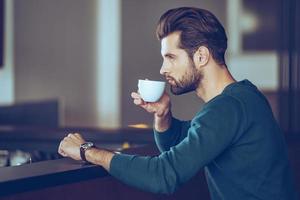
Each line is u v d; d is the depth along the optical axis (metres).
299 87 4.04
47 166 2.06
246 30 9.59
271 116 2.01
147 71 7.73
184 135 2.38
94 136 3.83
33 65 6.94
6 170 1.96
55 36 7.16
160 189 1.85
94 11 7.45
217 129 1.87
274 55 9.40
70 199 2.02
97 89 7.48
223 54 2.05
